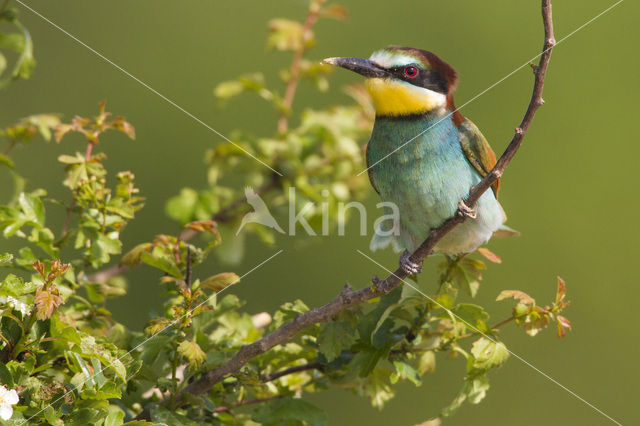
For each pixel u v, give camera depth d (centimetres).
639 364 1438
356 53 1560
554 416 1388
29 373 565
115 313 1133
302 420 693
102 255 689
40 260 637
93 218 700
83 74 1502
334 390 1243
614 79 1611
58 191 1298
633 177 1530
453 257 746
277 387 720
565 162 1574
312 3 997
